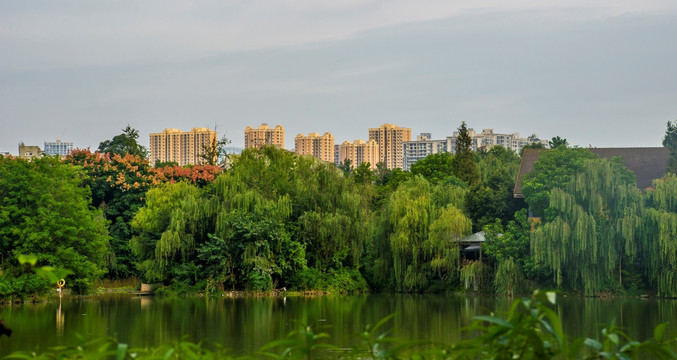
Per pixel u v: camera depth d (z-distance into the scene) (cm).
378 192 8631
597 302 5078
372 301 5269
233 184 6238
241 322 3669
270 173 6506
